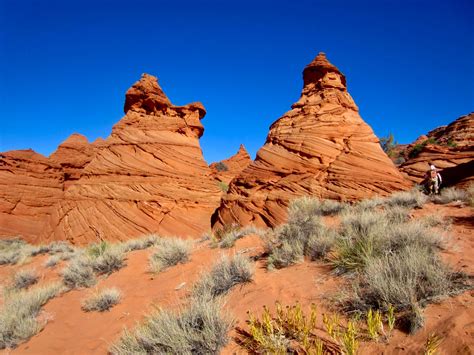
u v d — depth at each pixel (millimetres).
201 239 12609
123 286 7402
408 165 30594
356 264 4539
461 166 15461
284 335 3207
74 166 37781
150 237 13484
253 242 8500
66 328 5676
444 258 4324
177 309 4777
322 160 14570
